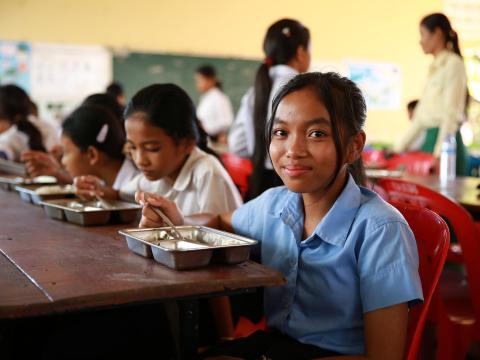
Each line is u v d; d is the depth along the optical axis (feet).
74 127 6.05
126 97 20.18
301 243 3.45
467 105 12.32
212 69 20.33
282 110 3.17
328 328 3.31
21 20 18.84
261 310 4.46
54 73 19.29
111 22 19.79
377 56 23.02
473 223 4.78
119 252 3.33
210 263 3.02
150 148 4.59
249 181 8.14
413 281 3.00
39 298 2.43
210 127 20.22
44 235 3.89
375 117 23.13
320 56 22.36
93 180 5.05
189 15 20.62
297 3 21.86
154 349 4.21
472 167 16.43
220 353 3.43
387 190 5.57
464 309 5.08
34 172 7.32
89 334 4.10
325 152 3.09
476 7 23.15
